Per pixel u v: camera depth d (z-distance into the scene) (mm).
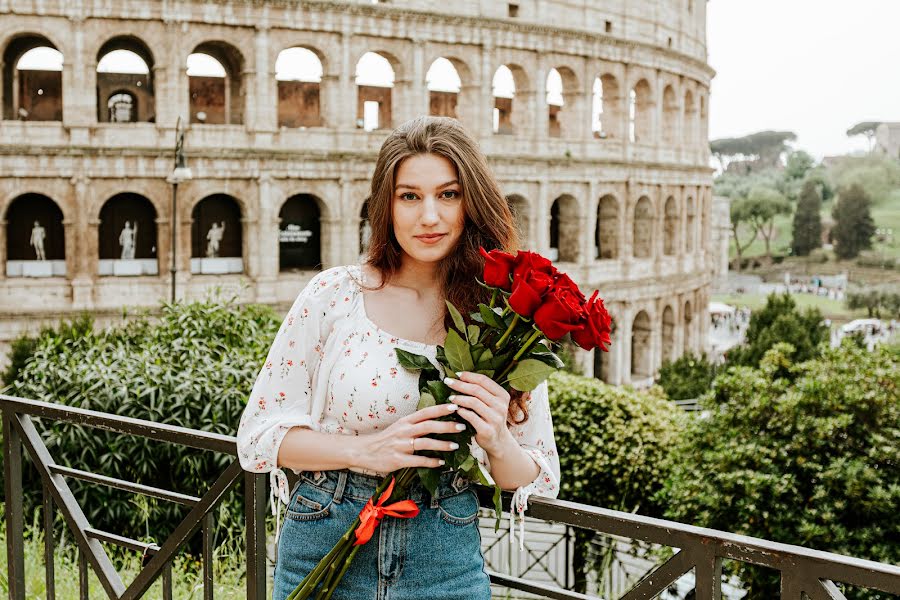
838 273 189500
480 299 5238
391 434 4809
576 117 59875
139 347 23188
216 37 47688
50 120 52938
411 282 5398
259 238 49000
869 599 19469
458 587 5156
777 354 24578
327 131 50594
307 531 5184
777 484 21953
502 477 5074
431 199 5141
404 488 4969
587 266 60250
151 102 55406
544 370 4734
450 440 4848
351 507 5109
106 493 19078
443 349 5012
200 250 50281
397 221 5211
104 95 54500
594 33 58812
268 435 5090
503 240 5262
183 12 46438
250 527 6332
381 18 50938
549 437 5438
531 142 57500
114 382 19797
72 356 21641
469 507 5262
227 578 12070
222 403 19781
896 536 21766
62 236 47781
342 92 50500
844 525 21953
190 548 19047
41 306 45531
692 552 4625
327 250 50750
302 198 52844
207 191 47812
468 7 54125
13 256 47000
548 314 4441
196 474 19562
